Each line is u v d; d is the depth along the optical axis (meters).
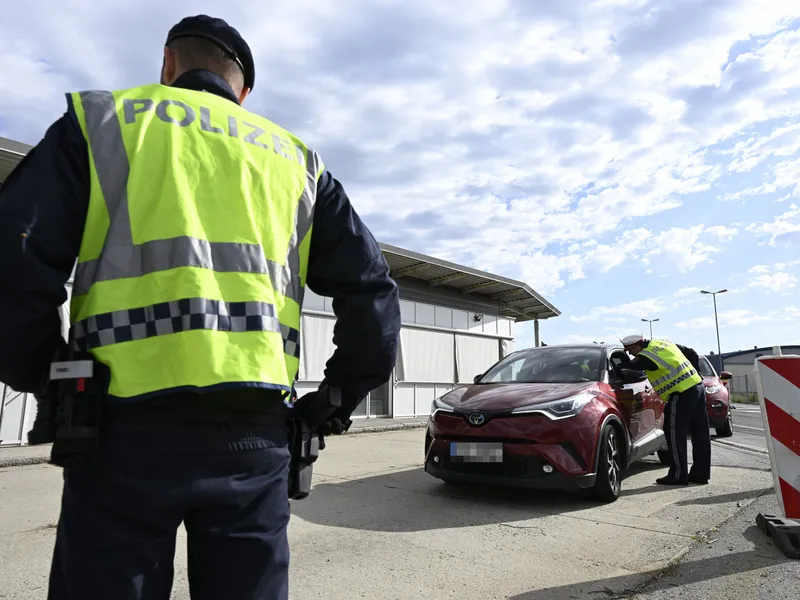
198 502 1.09
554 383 5.43
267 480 1.20
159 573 1.08
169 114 1.27
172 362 1.09
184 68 1.47
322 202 1.45
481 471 4.80
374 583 3.11
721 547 3.65
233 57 1.50
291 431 1.43
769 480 5.91
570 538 3.90
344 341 1.40
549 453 4.56
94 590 1.01
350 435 11.02
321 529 4.14
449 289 18.44
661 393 5.84
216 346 1.12
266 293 1.24
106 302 1.10
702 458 5.82
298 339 1.34
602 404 5.08
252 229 1.25
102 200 1.14
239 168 1.28
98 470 1.05
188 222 1.17
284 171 1.38
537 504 4.89
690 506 4.77
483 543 3.80
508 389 5.36
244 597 1.14
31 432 1.12
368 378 1.43
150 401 1.07
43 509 4.65
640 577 3.16
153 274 1.13
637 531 4.05
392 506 4.83
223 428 1.13
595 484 4.85
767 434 3.71
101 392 1.07
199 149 1.26
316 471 6.57
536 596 2.92
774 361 3.71
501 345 20.17
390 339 1.41
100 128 1.17
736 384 52.12
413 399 16.17
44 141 1.14
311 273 1.44
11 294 1.01
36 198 1.05
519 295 19.86
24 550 3.60
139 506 1.04
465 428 4.88
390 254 14.70
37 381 1.13
